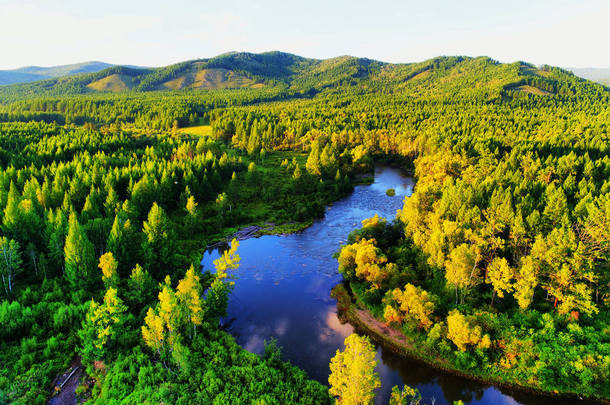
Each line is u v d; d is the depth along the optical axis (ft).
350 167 526.16
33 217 229.66
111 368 146.20
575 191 298.76
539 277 186.29
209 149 527.40
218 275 195.31
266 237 320.09
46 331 165.68
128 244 236.22
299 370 153.58
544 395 141.69
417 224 253.44
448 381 152.87
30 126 618.85
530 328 161.99
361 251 217.36
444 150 492.54
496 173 363.56
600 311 171.83
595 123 619.26
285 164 524.93
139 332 166.91
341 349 173.17
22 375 138.72
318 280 242.17
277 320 196.75
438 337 163.02
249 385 141.28
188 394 134.82
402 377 155.43
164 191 345.51
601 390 138.51
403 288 203.51
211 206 373.61
